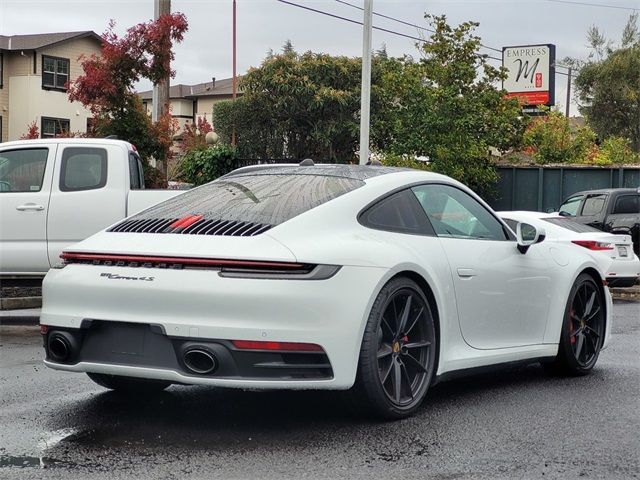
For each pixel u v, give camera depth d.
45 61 41.28
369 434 4.76
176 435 4.69
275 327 4.43
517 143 24.31
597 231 13.91
